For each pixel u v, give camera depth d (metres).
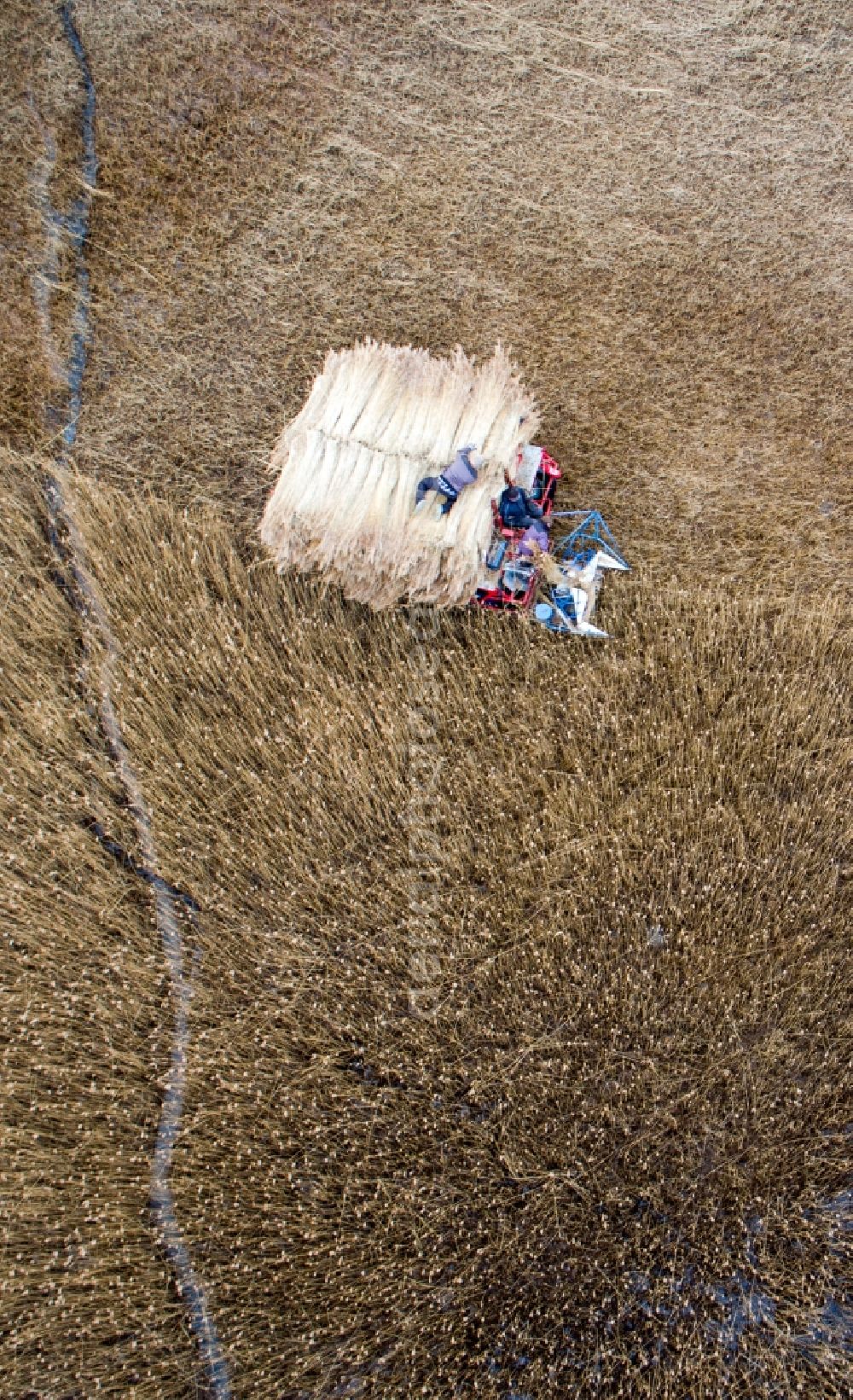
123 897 6.24
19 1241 5.56
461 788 6.31
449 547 6.16
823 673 6.51
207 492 7.08
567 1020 5.90
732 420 7.04
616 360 7.13
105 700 6.51
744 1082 5.80
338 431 6.34
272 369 7.23
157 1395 5.39
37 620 6.66
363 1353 5.43
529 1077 5.81
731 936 6.01
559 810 6.23
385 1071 5.88
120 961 5.96
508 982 5.95
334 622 6.64
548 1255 5.61
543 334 7.19
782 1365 5.39
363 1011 6.00
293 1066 5.91
